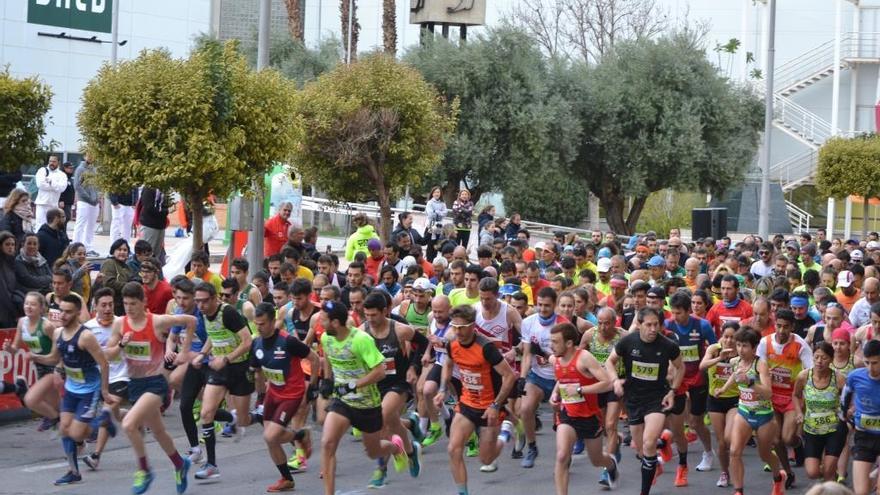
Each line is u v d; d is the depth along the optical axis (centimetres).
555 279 1698
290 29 4691
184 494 1209
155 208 2041
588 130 4197
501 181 3878
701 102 4266
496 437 1195
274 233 2141
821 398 1228
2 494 1173
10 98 2003
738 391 1311
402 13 6512
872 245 2694
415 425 1287
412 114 2556
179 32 5091
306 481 1290
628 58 4328
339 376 1139
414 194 3984
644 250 2269
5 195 2483
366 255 2022
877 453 1145
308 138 2473
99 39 4691
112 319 1250
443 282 1803
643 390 1233
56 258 1830
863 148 4100
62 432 1227
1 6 4341
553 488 1295
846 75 6009
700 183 4366
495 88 3831
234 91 1777
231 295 1390
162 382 1222
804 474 1409
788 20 6353
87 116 1744
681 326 1370
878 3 5894
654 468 1206
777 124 5875
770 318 1429
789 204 5666
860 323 1612
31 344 1266
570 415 1189
